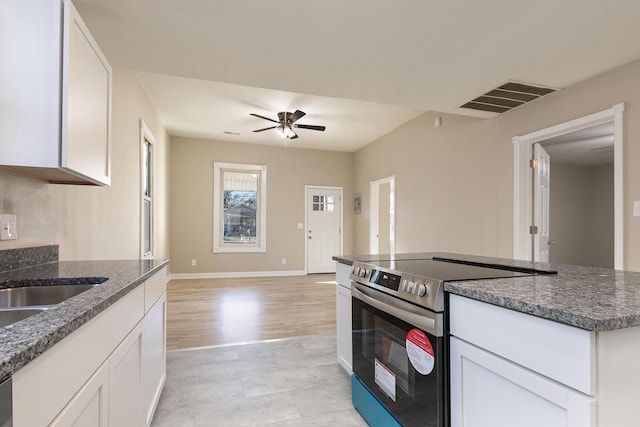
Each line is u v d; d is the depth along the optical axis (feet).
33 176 5.17
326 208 23.80
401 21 6.46
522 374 2.96
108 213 8.80
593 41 7.14
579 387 2.51
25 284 4.36
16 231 5.01
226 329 10.87
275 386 7.11
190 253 20.85
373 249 21.26
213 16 6.29
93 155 4.91
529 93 9.76
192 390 6.91
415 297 4.24
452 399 3.85
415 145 16.46
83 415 2.83
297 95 13.70
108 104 5.49
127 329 4.12
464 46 7.36
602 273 4.61
